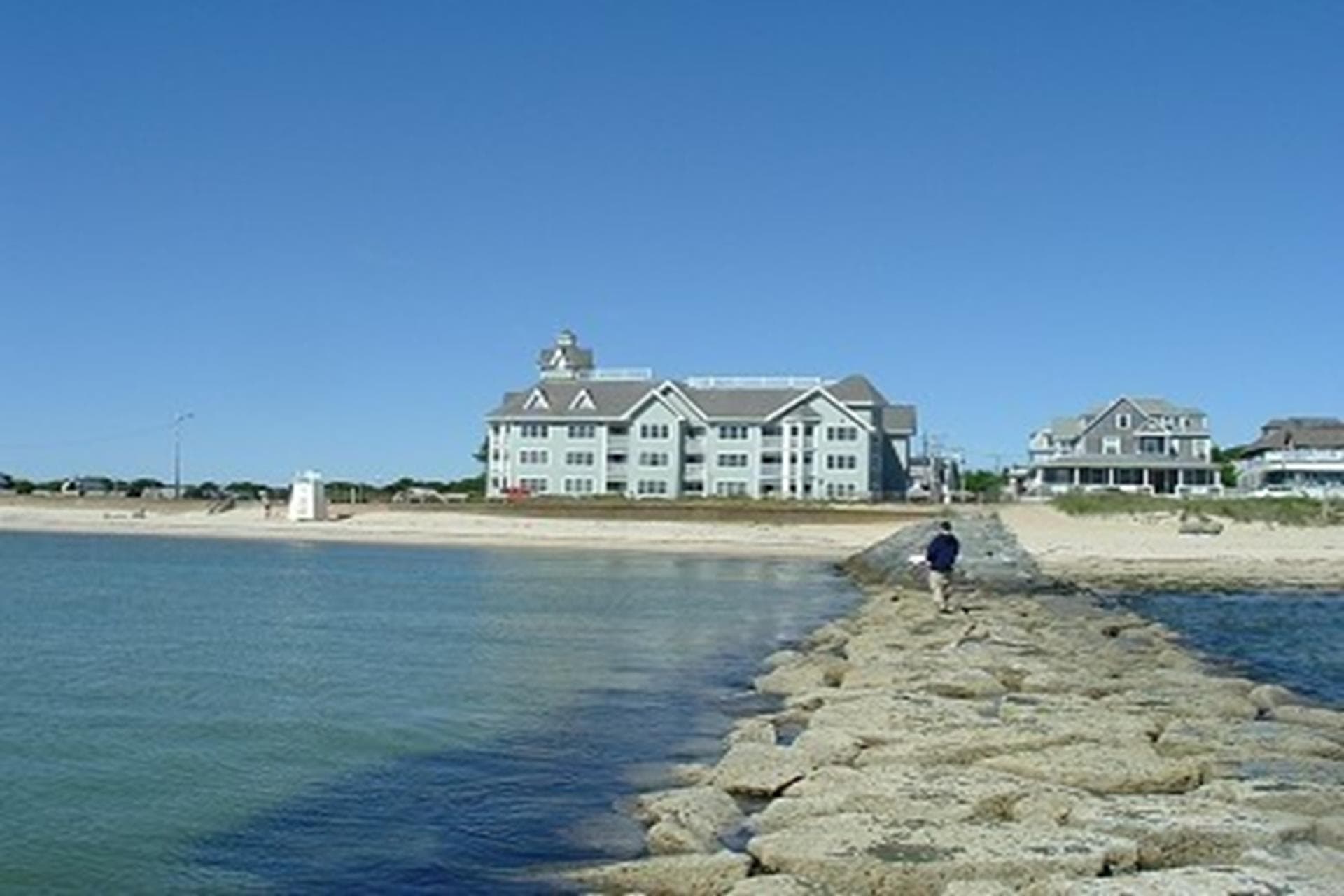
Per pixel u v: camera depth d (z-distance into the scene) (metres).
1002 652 26.77
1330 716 20.00
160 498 119.94
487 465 115.50
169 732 20.38
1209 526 77.00
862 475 106.75
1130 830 12.32
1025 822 12.92
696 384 112.31
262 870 13.27
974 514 84.19
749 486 108.00
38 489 130.00
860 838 12.16
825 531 84.44
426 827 14.75
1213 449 134.25
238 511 107.50
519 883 12.71
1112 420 122.12
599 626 36.97
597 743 19.55
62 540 88.25
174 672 27.05
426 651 30.88
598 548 79.31
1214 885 10.67
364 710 22.50
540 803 15.79
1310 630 38.09
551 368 117.75
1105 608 41.78
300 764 18.08
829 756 16.33
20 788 16.62
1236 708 20.42
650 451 108.50
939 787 14.12
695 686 25.38
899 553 55.28
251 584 52.25
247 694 24.12
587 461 109.31
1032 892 10.82
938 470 129.88
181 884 12.88
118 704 23.02
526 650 31.11
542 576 57.59
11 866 13.39
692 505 94.81
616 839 14.07
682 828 13.78
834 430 107.06
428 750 19.12
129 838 14.41
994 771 15.16
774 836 12.47
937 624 32.88
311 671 27.39
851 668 25.38
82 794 16.36
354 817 15.27
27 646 31.44
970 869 11.35
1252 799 13.74
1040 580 49.66
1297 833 12.38
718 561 69.69
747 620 39.12
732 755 16.61
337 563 66.56
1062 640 30.80
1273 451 120.12
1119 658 27.45
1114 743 16.53
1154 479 120.00
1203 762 15.76
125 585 51.16
